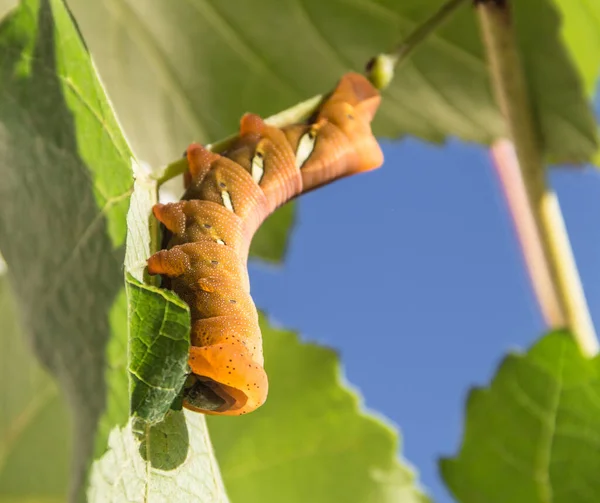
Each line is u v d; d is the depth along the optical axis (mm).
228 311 334
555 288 388
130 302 299
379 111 462
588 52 418
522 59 410
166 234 348
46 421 411
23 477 410
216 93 458
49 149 311
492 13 386
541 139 394
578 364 353
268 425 411
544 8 400
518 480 359
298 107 373
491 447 360
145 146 479
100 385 298
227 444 408
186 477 320
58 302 313
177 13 435
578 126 417
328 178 374
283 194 366
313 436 413
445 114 455
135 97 463
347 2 423
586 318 386
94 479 294
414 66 440
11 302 407
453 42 428
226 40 442
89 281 303
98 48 447
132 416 302
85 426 304
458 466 363
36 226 319
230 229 346
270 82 454
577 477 356
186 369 301
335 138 371
